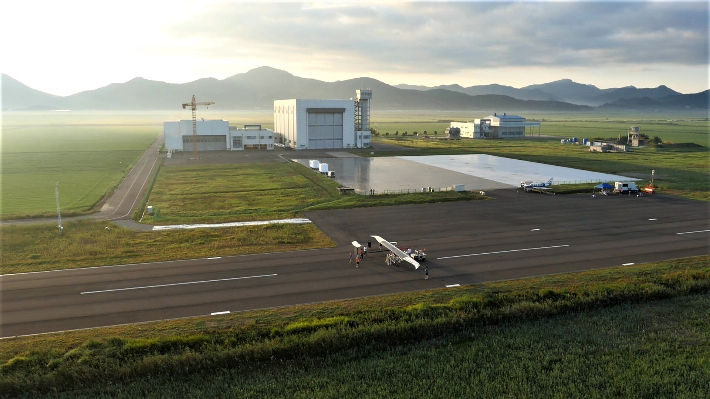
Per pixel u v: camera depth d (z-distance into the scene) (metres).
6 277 48.41
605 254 56.03
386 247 54.81
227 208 81.19
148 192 94.88
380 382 32.88
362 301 43.34
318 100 168.12
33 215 75.19
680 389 32.19
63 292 44.81
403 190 94.94
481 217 73.12
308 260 53.88
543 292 44.34
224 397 31.20
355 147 177.12
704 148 179.25
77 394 31.44
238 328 38.28
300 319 39.72
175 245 59.06
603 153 162.00
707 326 40.12
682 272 50.19
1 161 146.75
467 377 33.53
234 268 51.28
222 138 165.25
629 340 38.06
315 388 32.06
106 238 61.59
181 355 34.50
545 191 92.38
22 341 36.19
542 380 33.19
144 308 41.66
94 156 159.62
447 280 48.25
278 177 111.81
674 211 77.38
